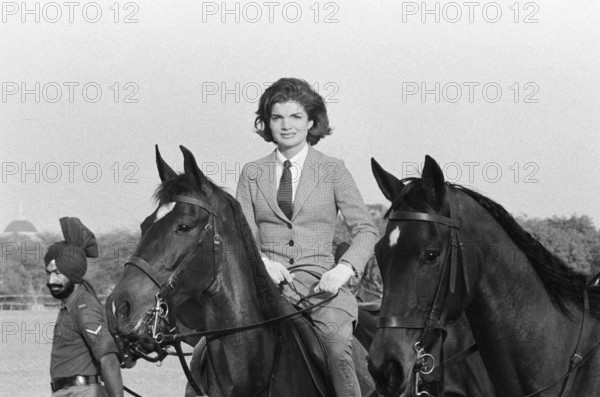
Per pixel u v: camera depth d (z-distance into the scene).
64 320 5.37
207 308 4.99
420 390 4.72
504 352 4.47
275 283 5.38
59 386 5.37
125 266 4.71
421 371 4.27
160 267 4.67
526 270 4.49
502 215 4.56
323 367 5.30
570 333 4.50
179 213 4.77
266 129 5.78
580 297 4.62
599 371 4.43
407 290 4.21
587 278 4.86
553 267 4.57
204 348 5.43
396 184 4.62
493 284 4.45
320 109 5.71
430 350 4.27
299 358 5.21
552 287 4.55
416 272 4.21
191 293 4.84
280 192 5.59
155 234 4.72
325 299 5.46
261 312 5.07
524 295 4.46
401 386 4.16
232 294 4.96
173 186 4.86
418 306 4.20
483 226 4.45
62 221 5.56
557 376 4.42
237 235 5.04
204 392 5.47
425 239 4.23
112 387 5.23
